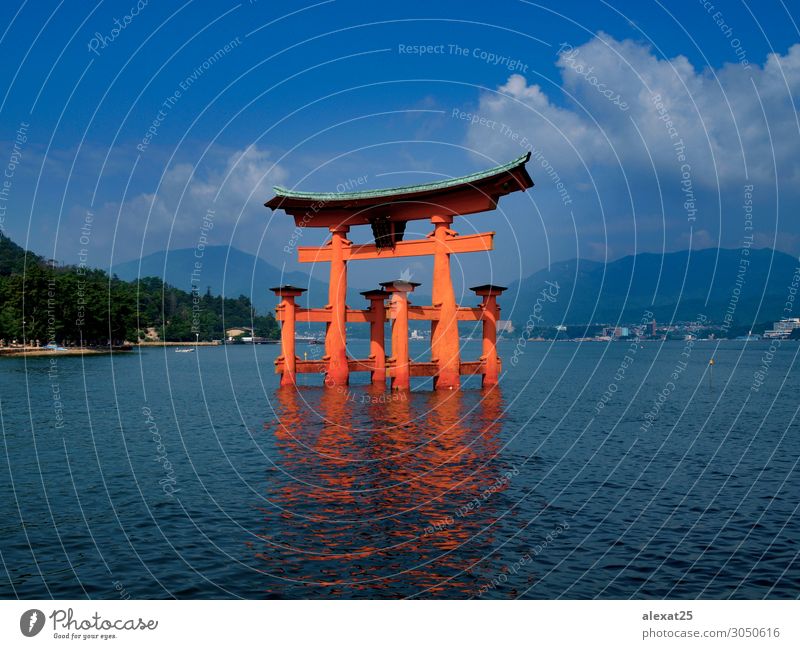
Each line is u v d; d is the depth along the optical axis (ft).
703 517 73.15
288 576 55.93
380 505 76.23
